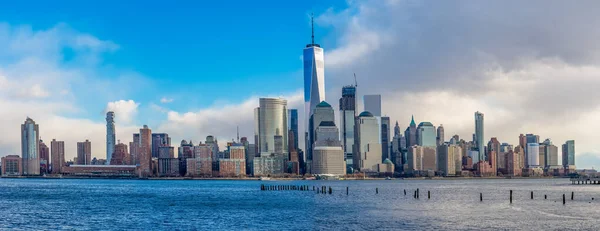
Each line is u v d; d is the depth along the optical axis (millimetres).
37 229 125250
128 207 182375
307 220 137125
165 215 153375
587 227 121688
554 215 143625
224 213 157750
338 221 134125
